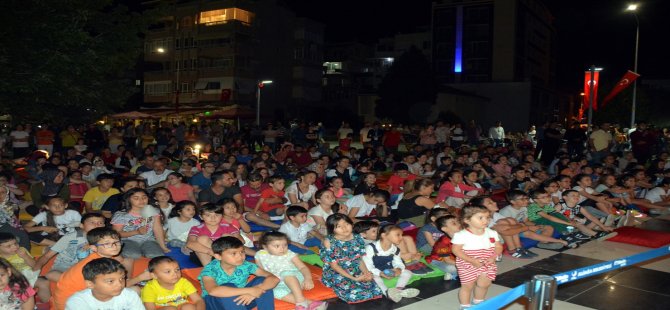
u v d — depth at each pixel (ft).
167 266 15.03
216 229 22.15
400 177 37.91
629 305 18.74
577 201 29.81
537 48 244.01
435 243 22.93
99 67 54.08
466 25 220.23
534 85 203.51
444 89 179.52
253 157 52.26
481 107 200.23
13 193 32.37
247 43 174.70
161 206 26.30
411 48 167.84
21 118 55.47
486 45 217.56
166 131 75.15
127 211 23.38
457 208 31.07
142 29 60.29
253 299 16.22
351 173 45.98
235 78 169.48
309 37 197.47
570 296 19.51
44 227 23.70
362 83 228.02
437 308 18.07
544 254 25.21
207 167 36.65
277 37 186.29
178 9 178.29
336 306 18.12
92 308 13.67
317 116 178.29
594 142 57.16
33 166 41.73
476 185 34.22
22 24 45.57
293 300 17.58
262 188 33.04
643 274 22.08
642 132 59.67
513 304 18.40
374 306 18.19
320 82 202.69
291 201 32.83
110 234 16.53
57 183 31.55
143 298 15.37
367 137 75.05
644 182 42.06
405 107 165.17
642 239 27.63
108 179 29.53
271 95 183.73
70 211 24.64
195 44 176.65
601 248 26.50
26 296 14.26
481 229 17.20
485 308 11.87
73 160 37.70
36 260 20.13
